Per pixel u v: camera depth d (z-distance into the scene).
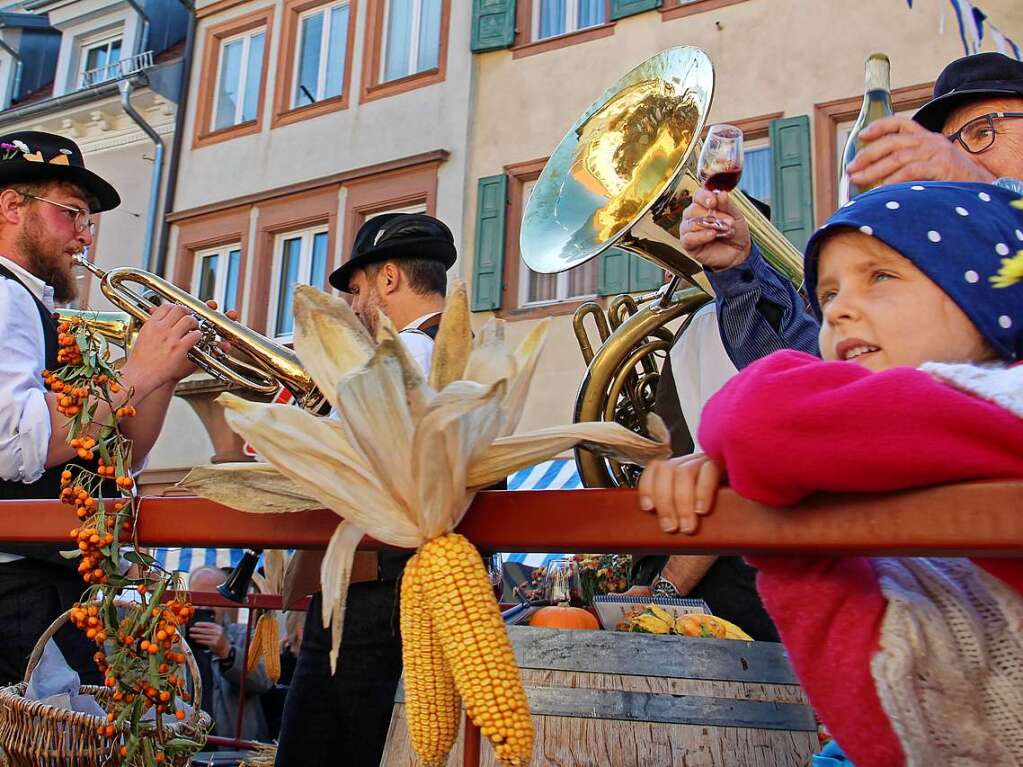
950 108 1.69
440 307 2.71
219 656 4.33
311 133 12.98
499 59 11.90
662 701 1.54
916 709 0.90
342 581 0.96
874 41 9.97
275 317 12.93
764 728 1.53
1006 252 1.01
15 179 2.52
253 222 13.12
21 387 2.02
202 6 14.30
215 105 14.02
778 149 10.13
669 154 2.31
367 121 12.55
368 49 12.83
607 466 2.46
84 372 1.50
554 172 2.53
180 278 13.44
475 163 11.68
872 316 1.03
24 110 14.51
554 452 0.95
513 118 11.62
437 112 12.02
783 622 0.98
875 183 1.26
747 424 0.82
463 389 0.90
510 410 1.02
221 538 1.15
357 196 12.38
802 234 9.84
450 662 0.89
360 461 0.95
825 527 0.82
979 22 3.63
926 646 0.91
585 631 1.59
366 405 0.91
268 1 13.84
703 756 1.51
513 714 0.87
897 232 1.02
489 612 0.91
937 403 0.78
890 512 0.80
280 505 1.01
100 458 1.47
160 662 1.39
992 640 0.92
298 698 2.06
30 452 1.97
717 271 2.02
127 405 1.52
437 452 0.90
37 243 2.53
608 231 2.36
